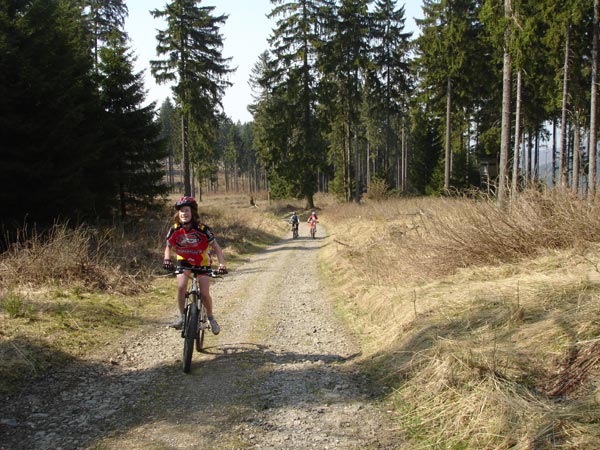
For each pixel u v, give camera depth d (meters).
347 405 4.01
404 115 42.22
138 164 19.70
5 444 3.28
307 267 14.02
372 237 14.63
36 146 12.70
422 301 6.17
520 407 3.11
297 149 37.00
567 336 3.81
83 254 9.07
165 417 3.78
